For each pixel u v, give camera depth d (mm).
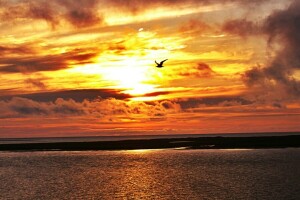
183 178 72438
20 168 96438
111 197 54219
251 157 110438
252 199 49969
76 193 57781
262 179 67625
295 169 81000
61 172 87062
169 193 56125
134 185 64812
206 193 55188
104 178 75375
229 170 82625
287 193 53219
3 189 62750
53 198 54250
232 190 56812
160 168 91250
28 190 61406
